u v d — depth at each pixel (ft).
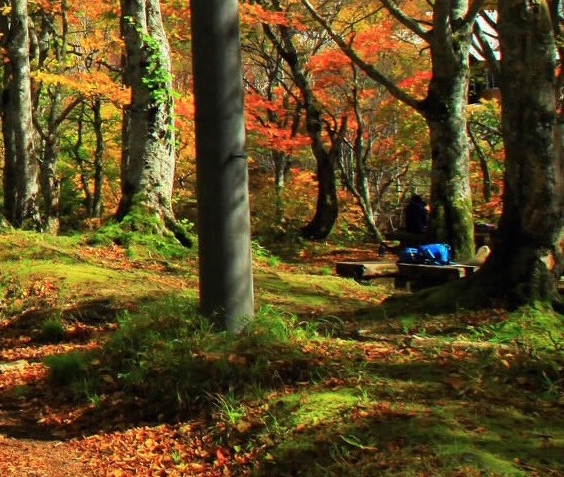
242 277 21.63
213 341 20.24
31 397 21.39
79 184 114.42
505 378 16.79
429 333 22.54
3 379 23.56
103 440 17.35
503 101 23.50
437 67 45.19
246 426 15.80
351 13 92.12
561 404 15.05
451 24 45.57
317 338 21.12
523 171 23.31
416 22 44.86
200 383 18.43
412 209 56.70
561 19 53.98
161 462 15.64
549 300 22.82
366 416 14.56
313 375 17.78
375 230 93.25
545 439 13.05
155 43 47.75
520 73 22.97
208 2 21.21
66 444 17.39
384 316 25.67
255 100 84.17
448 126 45.47
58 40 84.58
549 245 23.08
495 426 13.66
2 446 17.01
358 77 100.07
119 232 46.68
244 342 19.85
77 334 29.17
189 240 48.26
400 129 97.09
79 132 100.78
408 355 19.40
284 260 66.59
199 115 21.53
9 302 34.99
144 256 45.01
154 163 48.39
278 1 75.56
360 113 97.25
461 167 45.62
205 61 21.35
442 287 26.03
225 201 21.49
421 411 14.55
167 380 18.97
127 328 22.80
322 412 15.21
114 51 85.30
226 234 21.49
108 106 98.99
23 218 55.93
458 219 45.39
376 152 117.39
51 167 79.66
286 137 84.69
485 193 93.35
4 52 58.95
